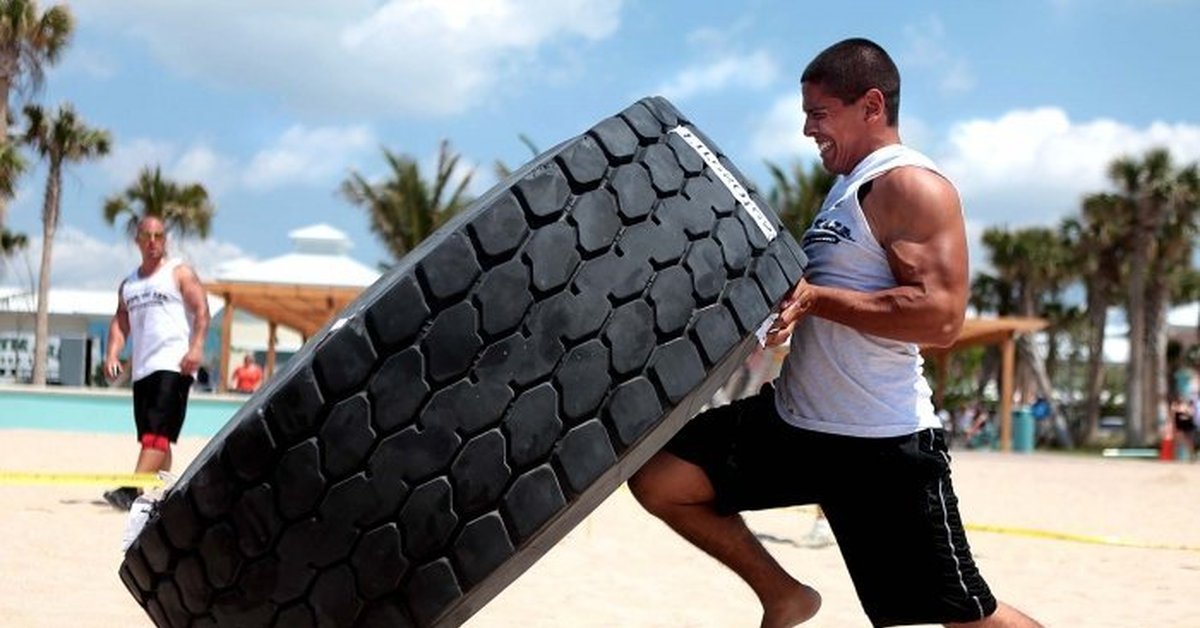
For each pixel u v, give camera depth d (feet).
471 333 9.77
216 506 9.83
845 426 11.48
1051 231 217.77
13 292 179.63
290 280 130.72
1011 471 74.02
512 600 20.33
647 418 10.11
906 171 11.30
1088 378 218.18
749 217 10.82
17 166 141.18
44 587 19.48
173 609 10.36
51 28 145.38
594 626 18.42
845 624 18.81
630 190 10.30
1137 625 20.10
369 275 133.90
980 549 30.22
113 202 175.22
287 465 9.67
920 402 11.64
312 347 10.57
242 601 9.93
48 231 147.43
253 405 10.35
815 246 11.83
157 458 28.78
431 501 9.70
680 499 12.01
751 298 10.57
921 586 11.59
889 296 11.10
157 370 28.66
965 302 11.23
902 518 11.52
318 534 9.70
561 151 10.23
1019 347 208.33
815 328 11.65
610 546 27.81
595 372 9.98
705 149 10.93
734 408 12.03
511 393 9.81
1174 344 231.30
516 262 9.88
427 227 142.31
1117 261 188.75
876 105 11.73
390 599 9.75
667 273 10.28
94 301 178.19
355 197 142.72
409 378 9.70
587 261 10.07
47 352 161.27
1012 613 11.81
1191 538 36.29
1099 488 58.34
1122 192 180.55
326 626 9.82
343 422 9.66
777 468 11.76
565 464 9.88
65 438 67.31
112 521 27.68
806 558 27.09
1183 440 109.60
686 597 21.29
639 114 10.71
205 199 177.58
